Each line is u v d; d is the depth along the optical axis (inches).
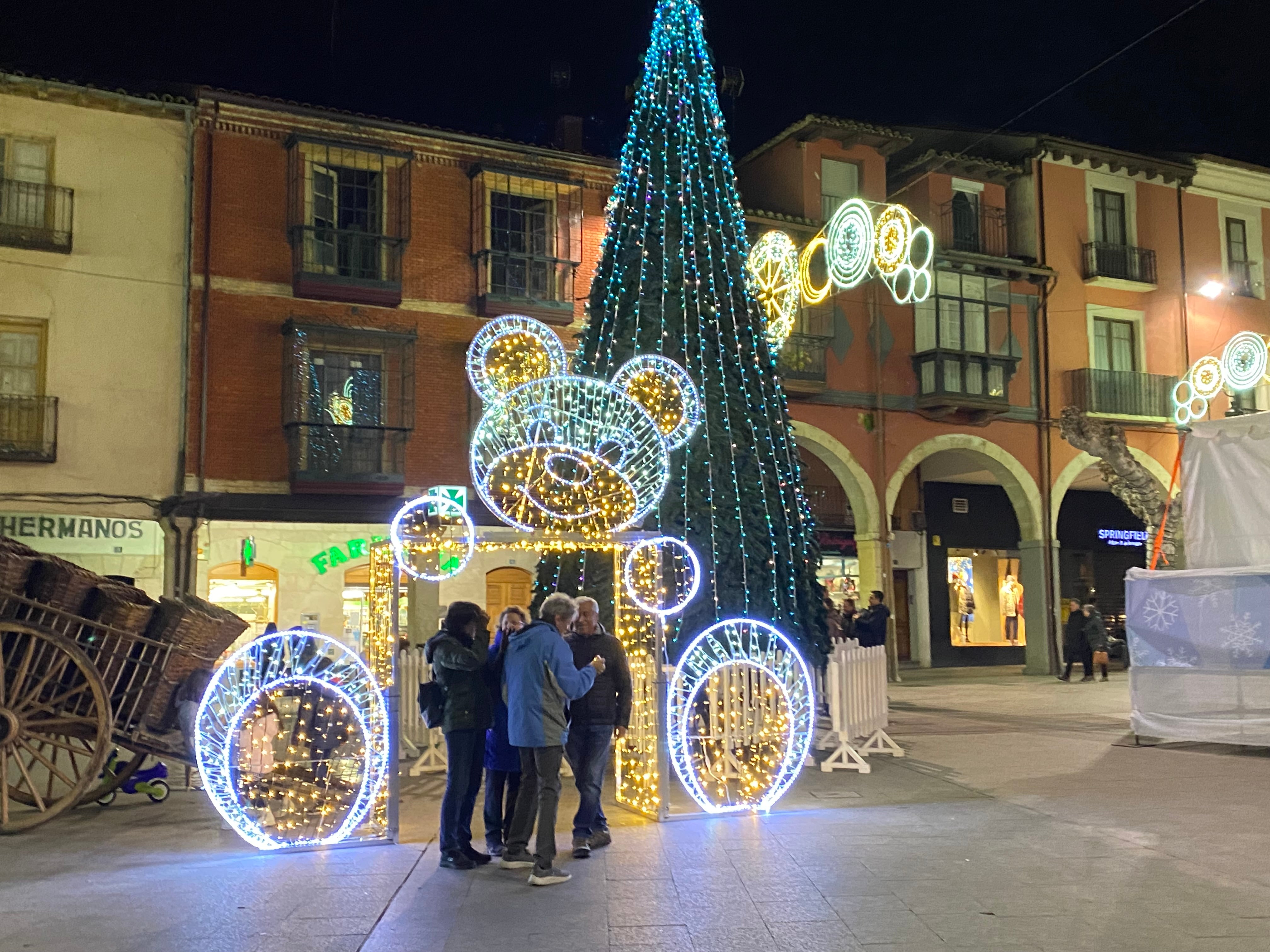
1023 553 922.1
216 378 689.6
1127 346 970.1
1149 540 626.8
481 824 300.5
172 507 671.1
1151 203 992.9
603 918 204.4
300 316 710.5
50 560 304.8
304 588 743.7
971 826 282.2
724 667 341.7
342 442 708.7
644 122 408.8
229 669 294.2
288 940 192.5
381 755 281.6
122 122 682.8
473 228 765.3
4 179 647.8
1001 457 904.9
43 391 654.5
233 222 701.3
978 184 938.1
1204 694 418.9
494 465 392.8
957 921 198.8
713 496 371.9
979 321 904.3
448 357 753.0
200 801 338.3
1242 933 190.1
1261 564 434.9
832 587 951.6
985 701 654.5
